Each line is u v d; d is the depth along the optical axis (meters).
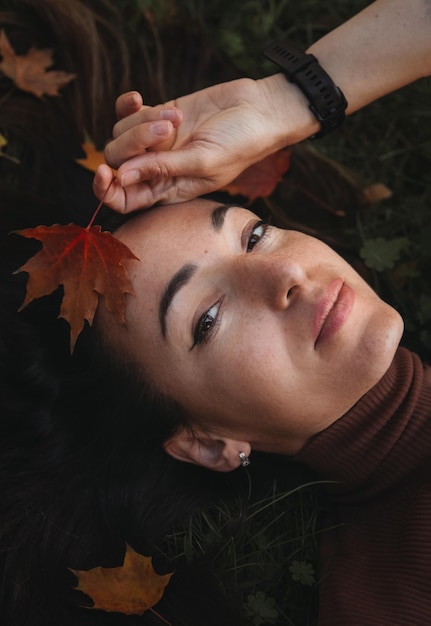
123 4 2.31
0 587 1.73
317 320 1.48
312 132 1.70
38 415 1.71
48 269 1.44
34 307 1.68
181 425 1.65
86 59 2.18
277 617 1.75
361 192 2.16
